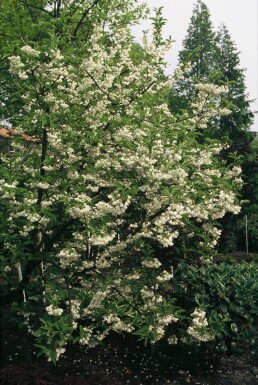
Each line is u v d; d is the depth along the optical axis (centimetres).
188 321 595
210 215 543
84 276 529
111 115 579
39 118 513
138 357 623
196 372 603
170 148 514
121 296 538
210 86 597
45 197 562
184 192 502
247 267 847
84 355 620
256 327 711
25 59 498
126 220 586
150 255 524
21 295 555
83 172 550
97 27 572
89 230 471
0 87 913
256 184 1727
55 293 487
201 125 621
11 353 602
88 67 546
